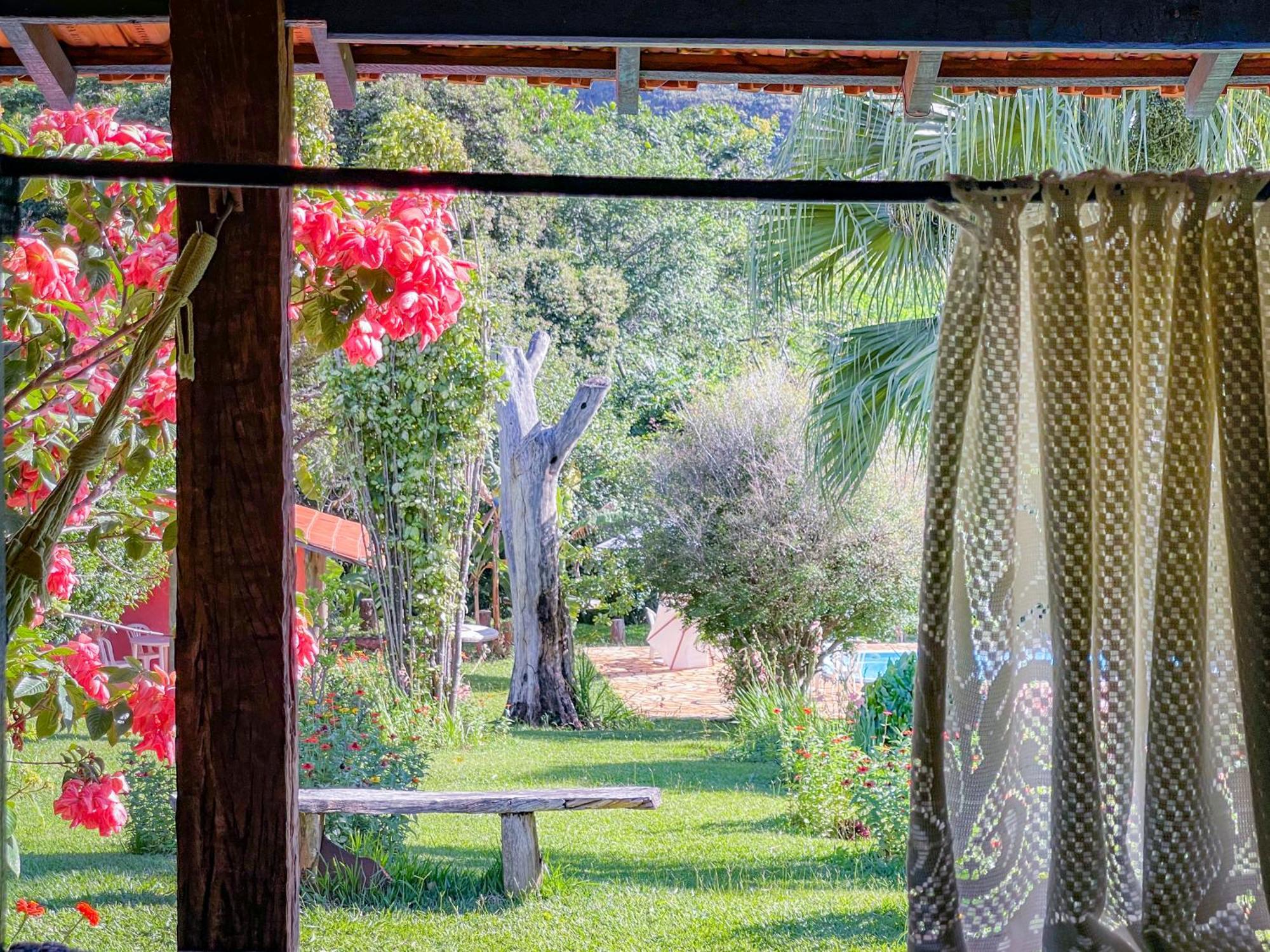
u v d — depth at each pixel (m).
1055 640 1.64
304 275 2.44
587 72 2.56
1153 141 5.20
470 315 8.62
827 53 2.57
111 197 2.82
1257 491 1.64
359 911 4.65
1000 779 1.69
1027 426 1.75
